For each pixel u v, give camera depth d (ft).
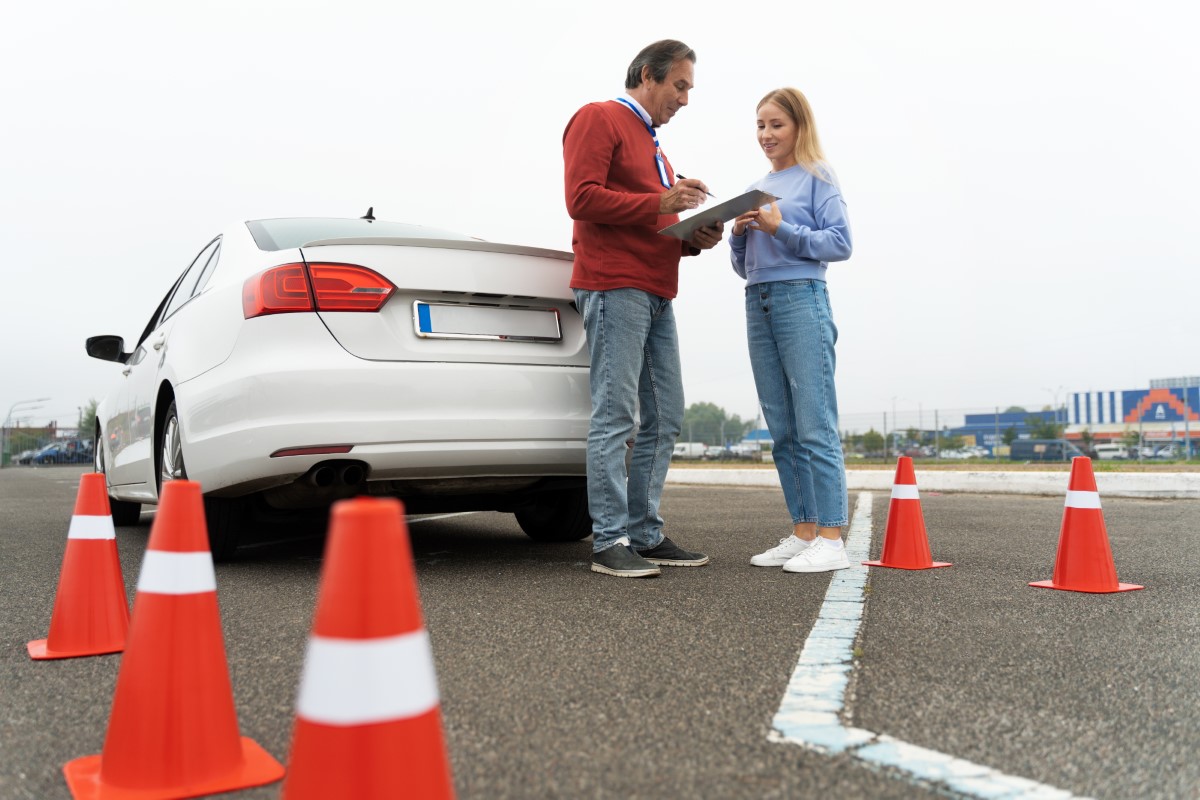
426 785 3.29
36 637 7.79
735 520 17.57
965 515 18.52
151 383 12.89
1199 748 4.89
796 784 4.38
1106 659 6.68
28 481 45.88
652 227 10.41
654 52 10.59
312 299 9.55
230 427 9.70
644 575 10.20
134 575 11.57
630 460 11.34
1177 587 9.75
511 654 6.82
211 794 4.36
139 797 4.29
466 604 8.67
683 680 6.12
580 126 10.21
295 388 9.33
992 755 4.77
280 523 17.25
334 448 9.37
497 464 10.11
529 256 10.77
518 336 10.55
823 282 11.02
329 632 3.32
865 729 5.16
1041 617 8.13
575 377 10.74
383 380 9.59
